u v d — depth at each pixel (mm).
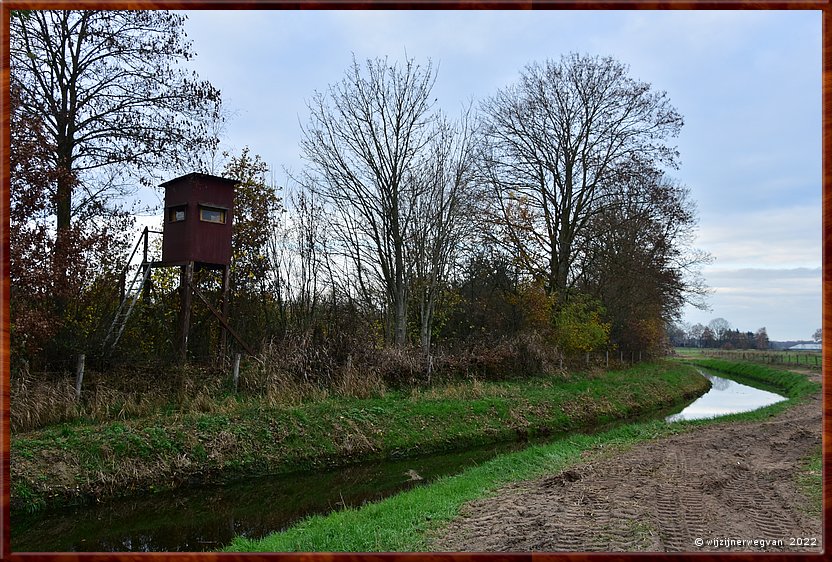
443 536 6359
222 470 10719
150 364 13555
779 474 9031
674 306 31156
